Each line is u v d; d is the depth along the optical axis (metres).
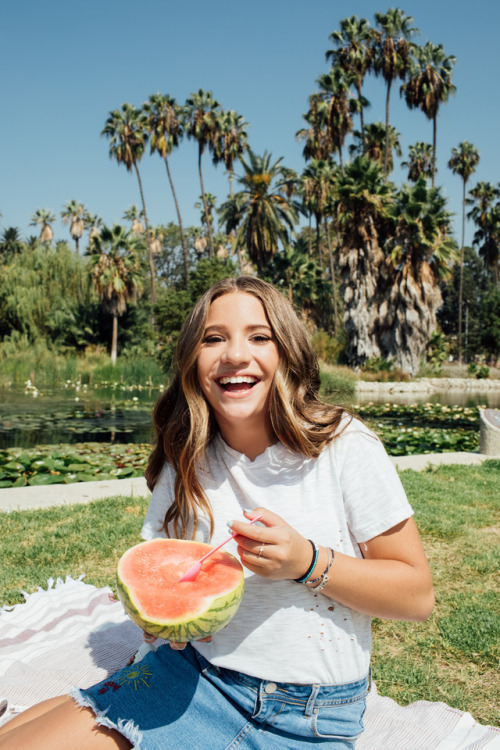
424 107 41.22
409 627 3.26
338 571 1.40
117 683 1.51
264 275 38.34
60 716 1.42
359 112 40.22
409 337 31.19
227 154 41.06
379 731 2.18
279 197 37.25
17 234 53.84
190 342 1.64
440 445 10.28
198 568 1.43
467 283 68.75
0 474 7.05
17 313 34.12
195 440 1.64
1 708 1.91
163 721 1.44
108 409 16.84
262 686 1.49
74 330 35.22
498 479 6.73
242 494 1.63
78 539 4.46
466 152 51.19
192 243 69.94
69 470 7.46
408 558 1.51
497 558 4.20
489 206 56.22
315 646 1.49
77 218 56.75
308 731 1.48
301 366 1.61
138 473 7.37
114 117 41.69
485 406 21.52
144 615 1.33
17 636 2.84
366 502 1.51
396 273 30.88
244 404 1.57
